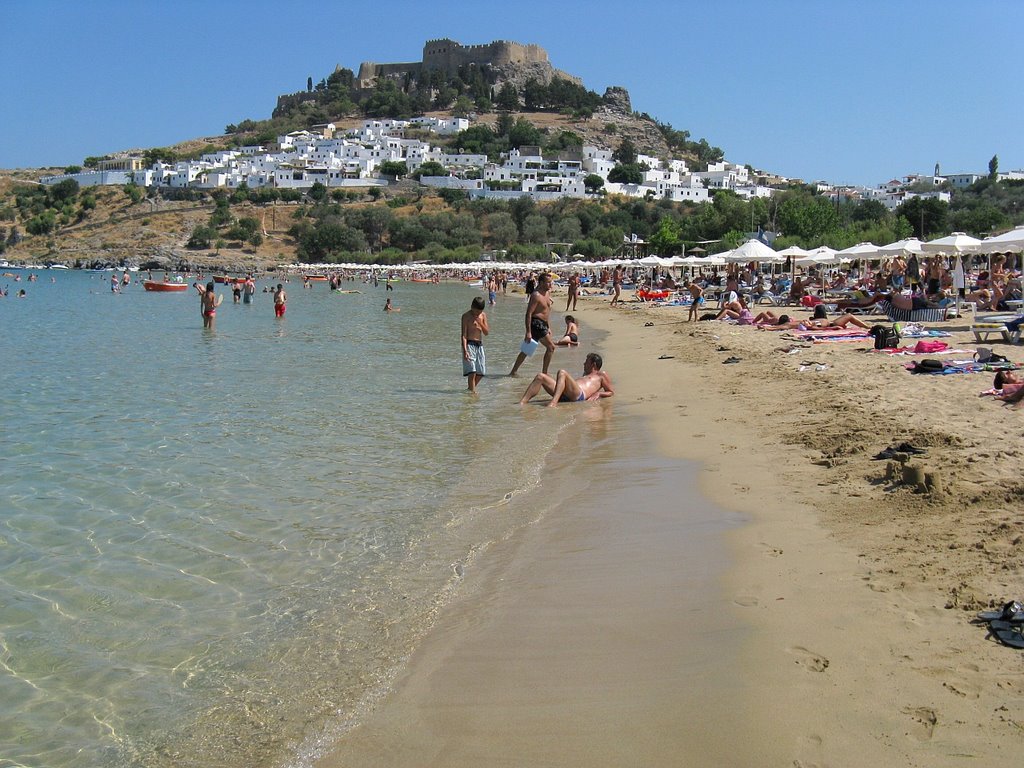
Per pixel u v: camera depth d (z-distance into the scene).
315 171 180.12
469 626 5.40
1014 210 138.25
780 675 4.46
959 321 22.28
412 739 4.12
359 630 5.42
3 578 6.45
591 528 7.33
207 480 9.23
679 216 155.62
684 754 3.82
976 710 3.97
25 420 12.78
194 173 187.38
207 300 31.41
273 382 16.92
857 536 6.53
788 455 9.46
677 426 11.73
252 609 5.81
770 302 35.69
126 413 13.38
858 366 15.47
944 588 5.38
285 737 4.21
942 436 9.16
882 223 91.38
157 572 6.54
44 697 4.70
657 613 5.43
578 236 138.25
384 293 73.75
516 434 11.61
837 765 3.65
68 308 46.97
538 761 3.85
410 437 11.45
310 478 9.28
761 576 5.91
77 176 199.62
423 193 168.88
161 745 4.20
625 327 31.05
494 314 43.75
